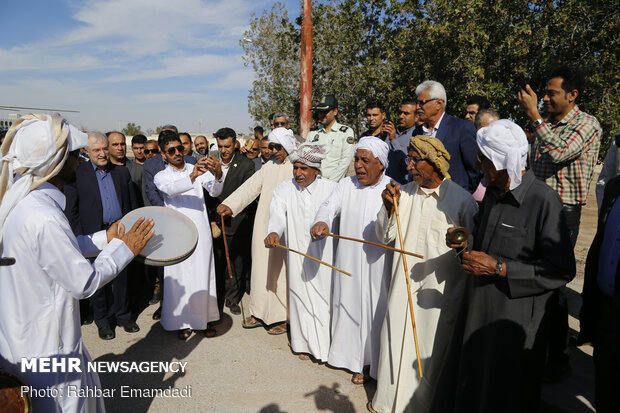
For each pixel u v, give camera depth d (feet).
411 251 9.62
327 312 12.94
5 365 6.98
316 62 51.60
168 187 13.74
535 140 11.60
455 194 9.32
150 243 9.21
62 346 7.12
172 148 13.98
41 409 6.97
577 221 11.54
